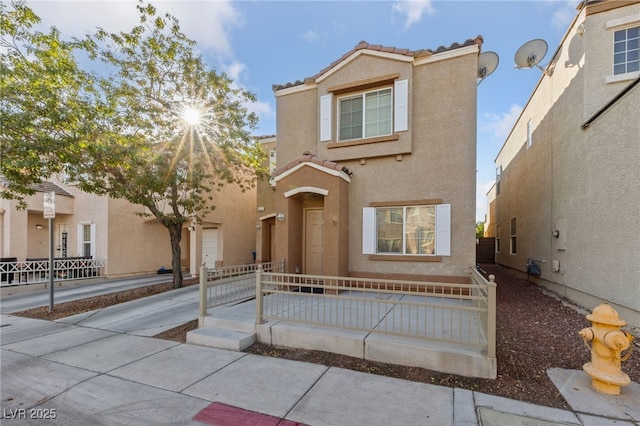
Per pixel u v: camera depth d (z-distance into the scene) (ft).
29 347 18.06
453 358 13.87
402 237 29.14
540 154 34.94
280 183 30.40
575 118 26.14
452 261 27.12
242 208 55.57
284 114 35.29
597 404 11.33
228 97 33.40
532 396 11.93
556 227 30.14
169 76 30.71
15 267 37.27
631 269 18.48
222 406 11.51
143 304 28.09
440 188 27.76
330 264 28.17
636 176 18.04
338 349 16.20
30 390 12.95
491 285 13.42
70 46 25.73
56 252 51.26
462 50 27.30
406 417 10.68
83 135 25.48
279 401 11.79
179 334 19.84
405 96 28.63
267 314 20.75
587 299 24.26
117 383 13.43
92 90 27.12
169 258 55.16
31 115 23.25
